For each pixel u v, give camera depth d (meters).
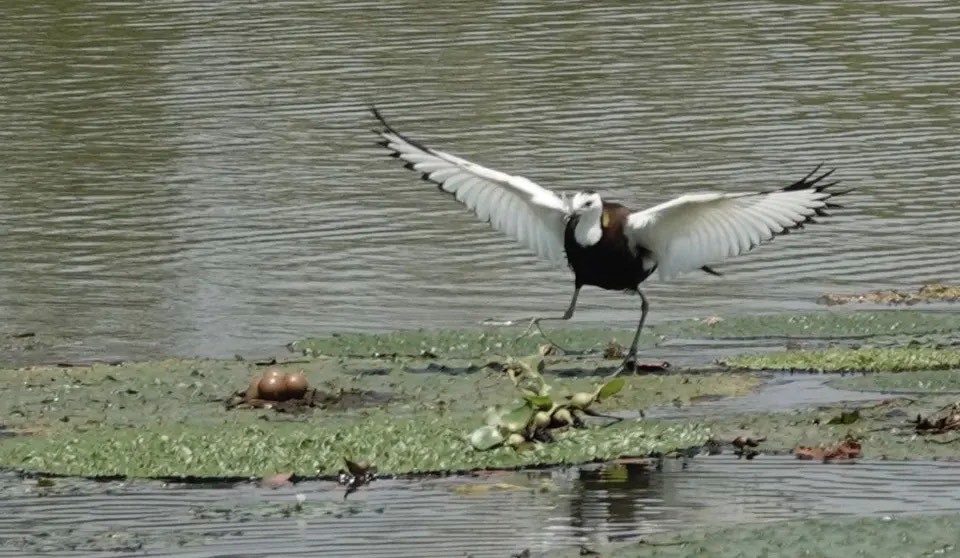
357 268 19.44
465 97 26.94
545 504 11.80
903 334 16.48
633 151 23.77
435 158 15.30
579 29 31.23
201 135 25.50
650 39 30.42
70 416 14.17
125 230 21.19
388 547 11.04
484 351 16.22
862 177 22.48
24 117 26.73
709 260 14.91
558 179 22.42
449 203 22.14
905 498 11.63
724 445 12.92
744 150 23.67
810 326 16.78
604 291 18.50
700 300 18.11
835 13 32.06
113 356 16.45
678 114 25.61
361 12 33.12
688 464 12.59
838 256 19.48
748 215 14.69
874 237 20.14
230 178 23.41
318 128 25.62
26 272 19.53
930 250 19.58
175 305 18.17
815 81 27.34
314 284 18.84
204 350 16.56
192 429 13.62
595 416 13.88
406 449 12.89
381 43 30.52
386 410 14.09
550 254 15.28
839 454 12.54
